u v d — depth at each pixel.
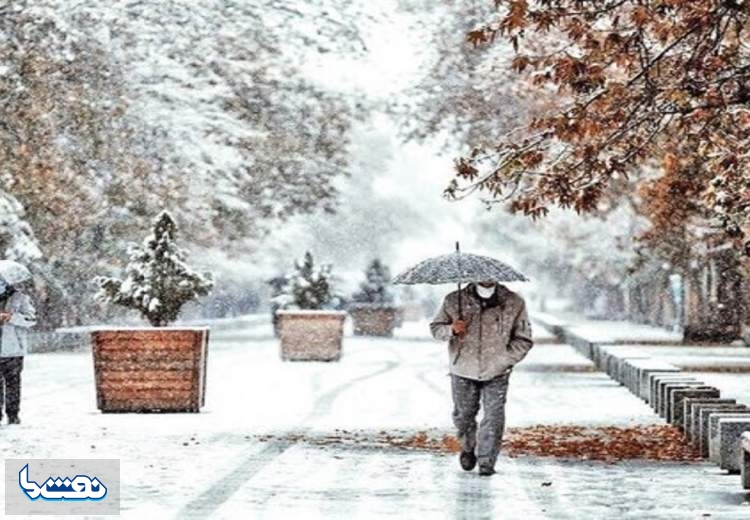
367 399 35.84
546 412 31.89
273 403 34.50
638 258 68.19
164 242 32.66
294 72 64.50
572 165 22.81
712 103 21.17
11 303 27.95
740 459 20.75
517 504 17.88
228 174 61.47
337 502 18.02
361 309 82.81
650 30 22.27
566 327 74.19
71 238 61.81
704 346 67.06
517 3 20.84
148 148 59.97
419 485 19.67
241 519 16.61
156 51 60.12
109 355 31.22
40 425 28.14
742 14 21.59
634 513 17.12
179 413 31.33
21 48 56.62
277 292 81.19
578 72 21.38
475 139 60.22
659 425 28.67
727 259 62.88
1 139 56.97
